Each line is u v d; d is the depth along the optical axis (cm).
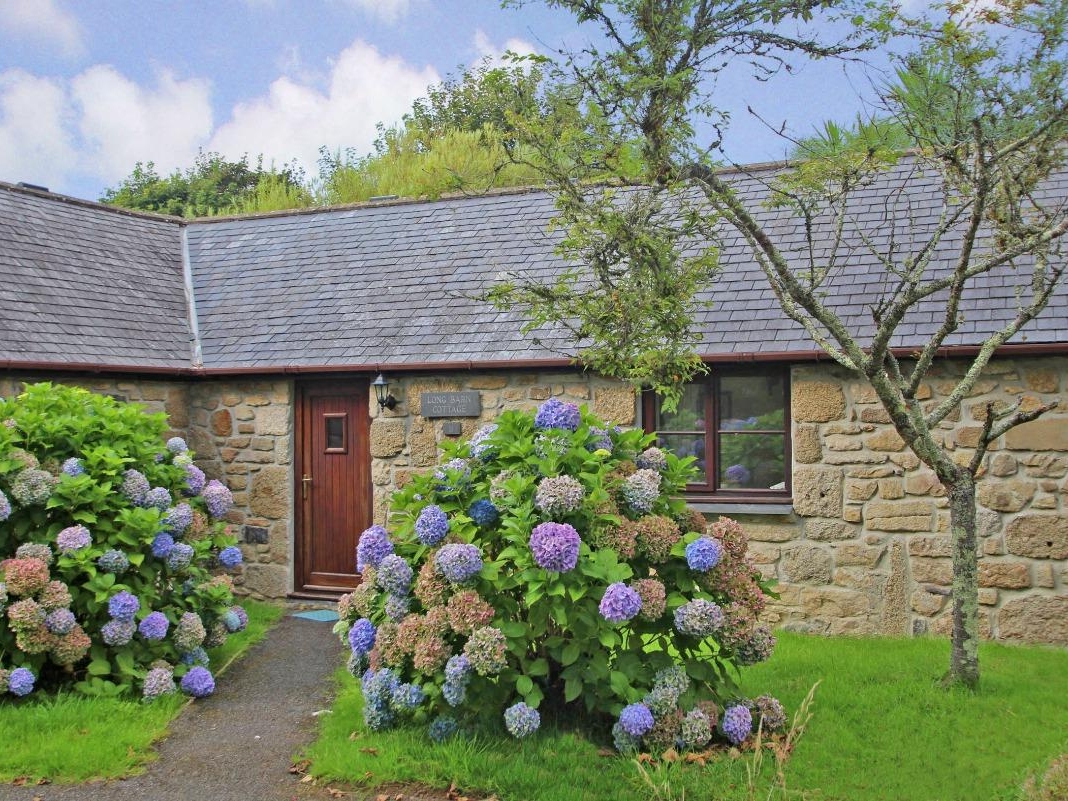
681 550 486
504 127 502
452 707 497
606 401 840
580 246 489
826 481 782
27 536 594
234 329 1031
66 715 528
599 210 476
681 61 461
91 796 440
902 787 431
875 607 768
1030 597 729
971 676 561
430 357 891
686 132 453
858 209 920
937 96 532
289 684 651
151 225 1241
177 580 680
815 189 580
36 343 862
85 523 611
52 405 656
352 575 959
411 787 440
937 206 892
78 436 636
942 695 550
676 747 466
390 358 907
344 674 666
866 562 771
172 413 977
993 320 745
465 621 462
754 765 444
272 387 967
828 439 781
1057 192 841
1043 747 472
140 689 600
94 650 590
